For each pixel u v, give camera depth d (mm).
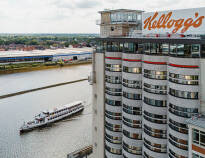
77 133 91500
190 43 32406
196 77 33062
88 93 145875
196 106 33531
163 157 39438
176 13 38469
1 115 107000
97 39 49812
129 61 42688
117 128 48562
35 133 91438
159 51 37531
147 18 43719
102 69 49688
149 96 39500
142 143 43875
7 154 75500
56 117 103312
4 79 178000
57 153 76250
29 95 139125
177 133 35188
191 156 30984
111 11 54688
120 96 47344
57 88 156750
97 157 55688
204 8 34750
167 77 37281
